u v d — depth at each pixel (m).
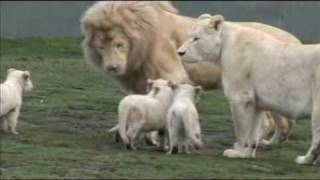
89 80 23.34
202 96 21.59
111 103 19.70
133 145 13.79
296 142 16.30
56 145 13.78
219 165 12.39
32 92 20.34
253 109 13.55
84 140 14.62
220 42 13.73
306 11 37.75
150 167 11.99
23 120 16.55
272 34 15.38
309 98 13.00
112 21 15.19
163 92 13.82
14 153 12.59
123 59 15.22
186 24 16.06
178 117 13.27
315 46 13.10
